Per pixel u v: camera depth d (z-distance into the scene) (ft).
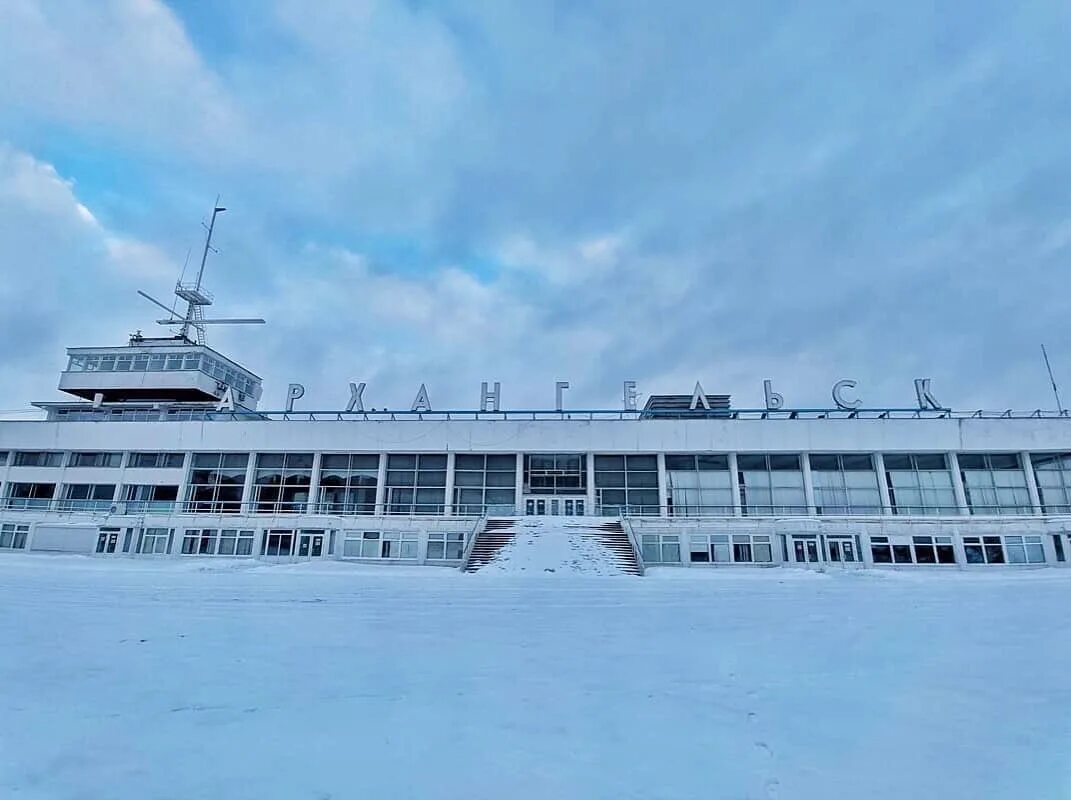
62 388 179.01
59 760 17.15
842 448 141.38
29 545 143.54
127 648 33.14
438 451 149.38
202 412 162.61
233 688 24.95
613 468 149.28
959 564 124.47
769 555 128.26
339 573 103.09
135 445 155.22
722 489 144.97
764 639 37.35
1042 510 138.21
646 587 80.07
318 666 29.17
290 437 152.25
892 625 43.42
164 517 140.56
